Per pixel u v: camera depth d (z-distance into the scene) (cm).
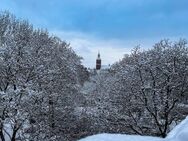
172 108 2875
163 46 3272
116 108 3103
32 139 2781
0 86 2888
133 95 3050
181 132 734
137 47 3272
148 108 2900
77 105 3897
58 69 3362
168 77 3011
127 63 3394
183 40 3269
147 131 2936
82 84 5631
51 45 3997
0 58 2797
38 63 2988
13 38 3055
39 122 2906
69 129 3441
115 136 891
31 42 3381
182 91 2997
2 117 2581
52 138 2931
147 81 3080
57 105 3328
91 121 3369
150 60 3089
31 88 2777
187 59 3128
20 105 2631
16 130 2616
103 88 4044
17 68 2839
